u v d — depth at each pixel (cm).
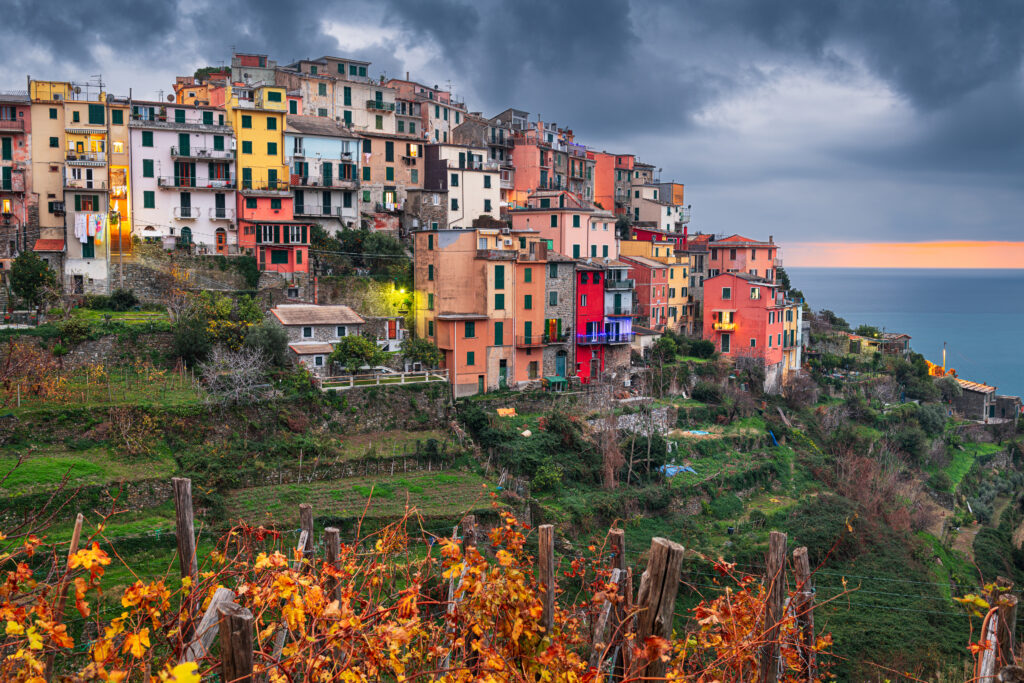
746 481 6631
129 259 7281
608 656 1216
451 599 1251
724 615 1172
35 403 4972
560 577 4147
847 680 3888
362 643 1055
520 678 1125
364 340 6316
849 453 7419
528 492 5478
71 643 1062
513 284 7175
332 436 5672
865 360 10481
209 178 7975
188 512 1340
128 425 4950
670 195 13850
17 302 6550
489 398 6719
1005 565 6444
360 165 9106
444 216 9406
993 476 9031
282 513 4569
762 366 8919
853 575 5253
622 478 6144
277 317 6438
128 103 7919
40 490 4147
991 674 1034
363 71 10838
